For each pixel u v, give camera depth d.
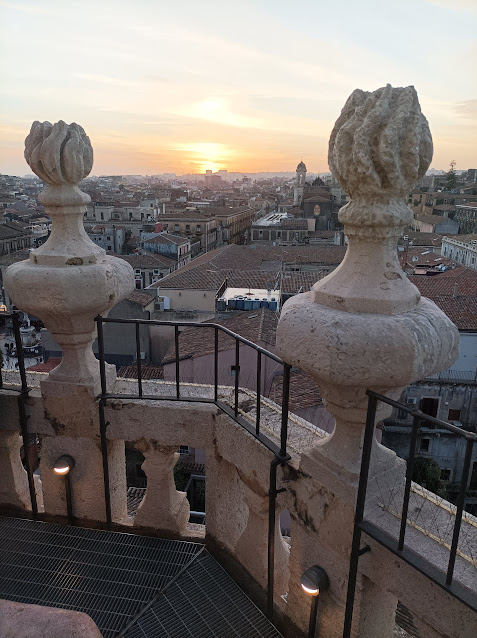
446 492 20.72
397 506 2.58
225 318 26.55
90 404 3.88
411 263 45.56
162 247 58.69
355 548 2.52
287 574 3.63
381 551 2.47
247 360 16.89
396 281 2.34
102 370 3.77
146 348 28.97
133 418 3.85
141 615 3.37
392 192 2.31
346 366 2.18
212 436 3.75
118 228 74.44
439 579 2.12
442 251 58.06
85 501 4.16
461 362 23.77
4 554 3.87
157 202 105.44
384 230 2.33
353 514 2.57
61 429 3.97
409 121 2.27
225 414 3.64
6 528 4.15
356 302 2.30
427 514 2.53
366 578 2.65
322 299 2.44
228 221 90.31
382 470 2.68
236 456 3.54
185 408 3.76
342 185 2.43
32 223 85.44
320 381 2.50
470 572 2.16
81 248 3.49
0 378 4.04
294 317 2.39
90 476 4.08
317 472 2.78
